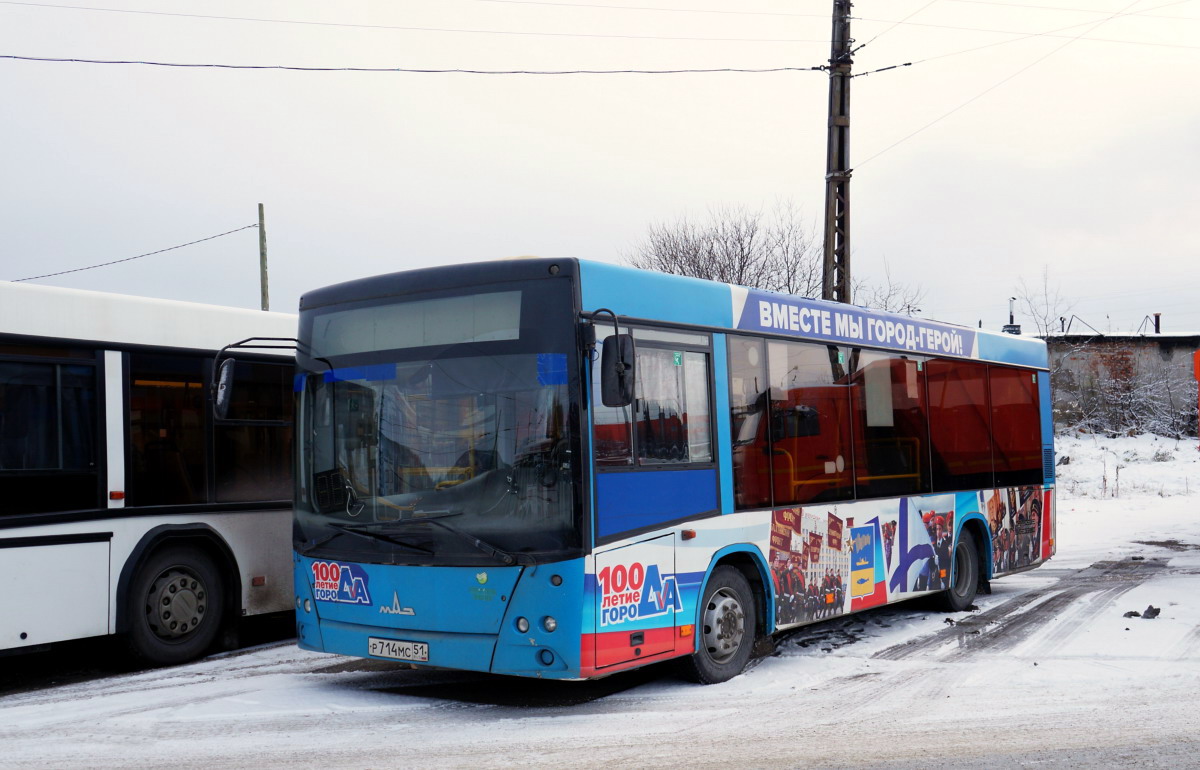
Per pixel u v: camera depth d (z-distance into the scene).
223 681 8.10
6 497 7.71
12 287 7.88
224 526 9.22
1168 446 39.00
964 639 9.55
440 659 6.77
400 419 7.10
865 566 9.45
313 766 5.70
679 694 7.45
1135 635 9.45
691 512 7.49
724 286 8.15
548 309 6.71
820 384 9.12
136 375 8.65
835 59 19.61
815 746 6.05
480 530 6.68
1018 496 12.27
